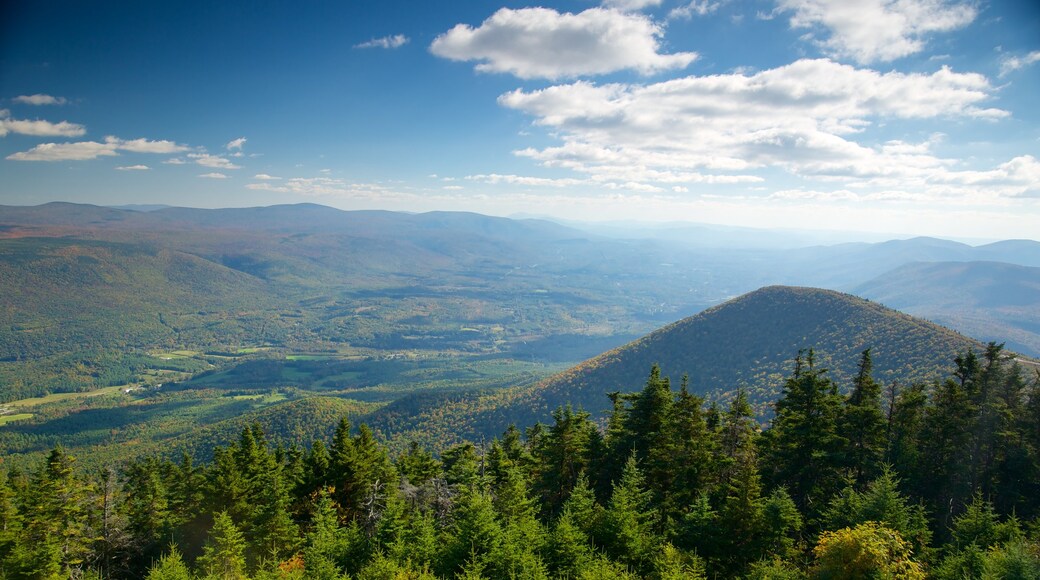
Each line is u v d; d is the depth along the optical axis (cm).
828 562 2420
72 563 3772
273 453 6181
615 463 4175
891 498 2967
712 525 3069
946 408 4116
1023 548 2528
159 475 5969
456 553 2942
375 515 4025
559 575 2745
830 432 3803
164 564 3119
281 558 3844
